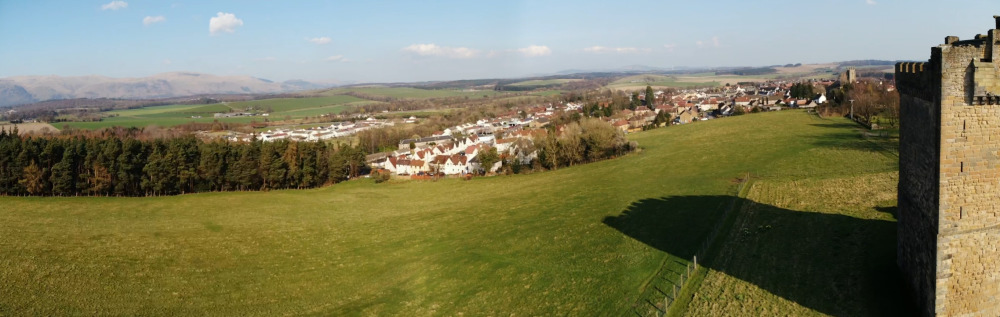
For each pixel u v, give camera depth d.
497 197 98.06
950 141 28.98
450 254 62.56
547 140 125.81
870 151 88.12
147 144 119.06
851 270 39.72
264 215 94.62
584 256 55.12
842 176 71.38
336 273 60.19
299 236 77.06
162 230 81.88
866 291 36.31
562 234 64.56
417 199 106.56
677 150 120.31
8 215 91.62
